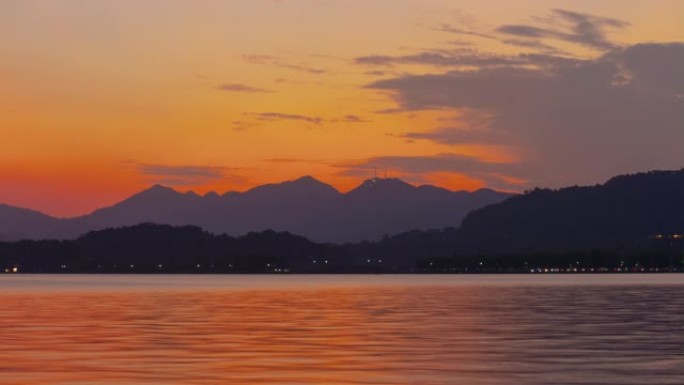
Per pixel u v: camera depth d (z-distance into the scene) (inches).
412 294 7066.9
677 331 3125.0
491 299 5925.2
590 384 1930.4
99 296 6663.4
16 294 7160.4
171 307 4899.1
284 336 2977.4
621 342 2743.6
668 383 1939.0
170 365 2214.6
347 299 6028.5
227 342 2770.7
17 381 1964.8
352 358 2352.4
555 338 2881.4
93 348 2588.6
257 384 1926.7
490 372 2100.1
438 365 2217.0
